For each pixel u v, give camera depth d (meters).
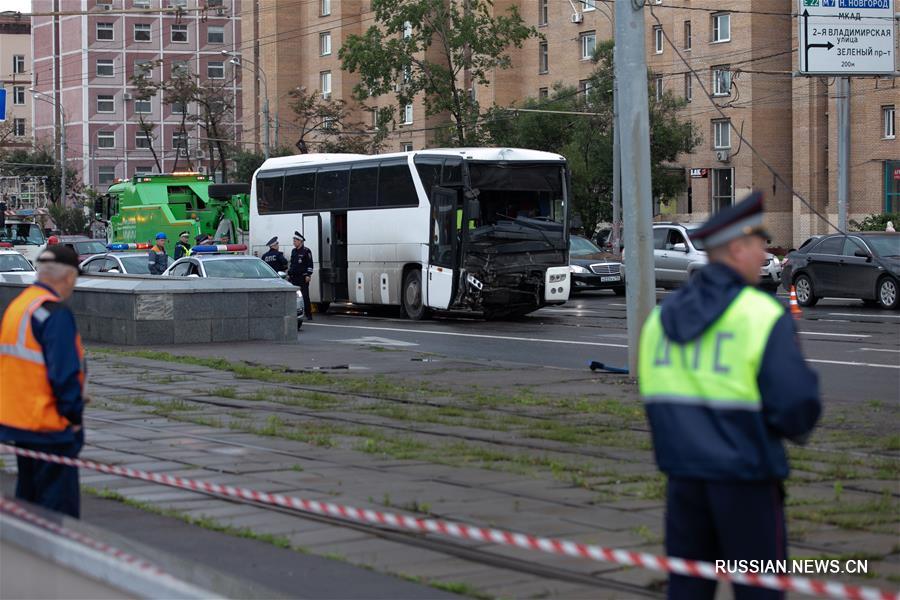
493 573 10.20
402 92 79.06
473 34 76.81
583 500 13.07
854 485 13.81
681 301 6.61
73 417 9.84
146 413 20.77
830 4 54.53
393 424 19.25
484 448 16.66
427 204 44.41
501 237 42.62
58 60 149.25
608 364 28.81
